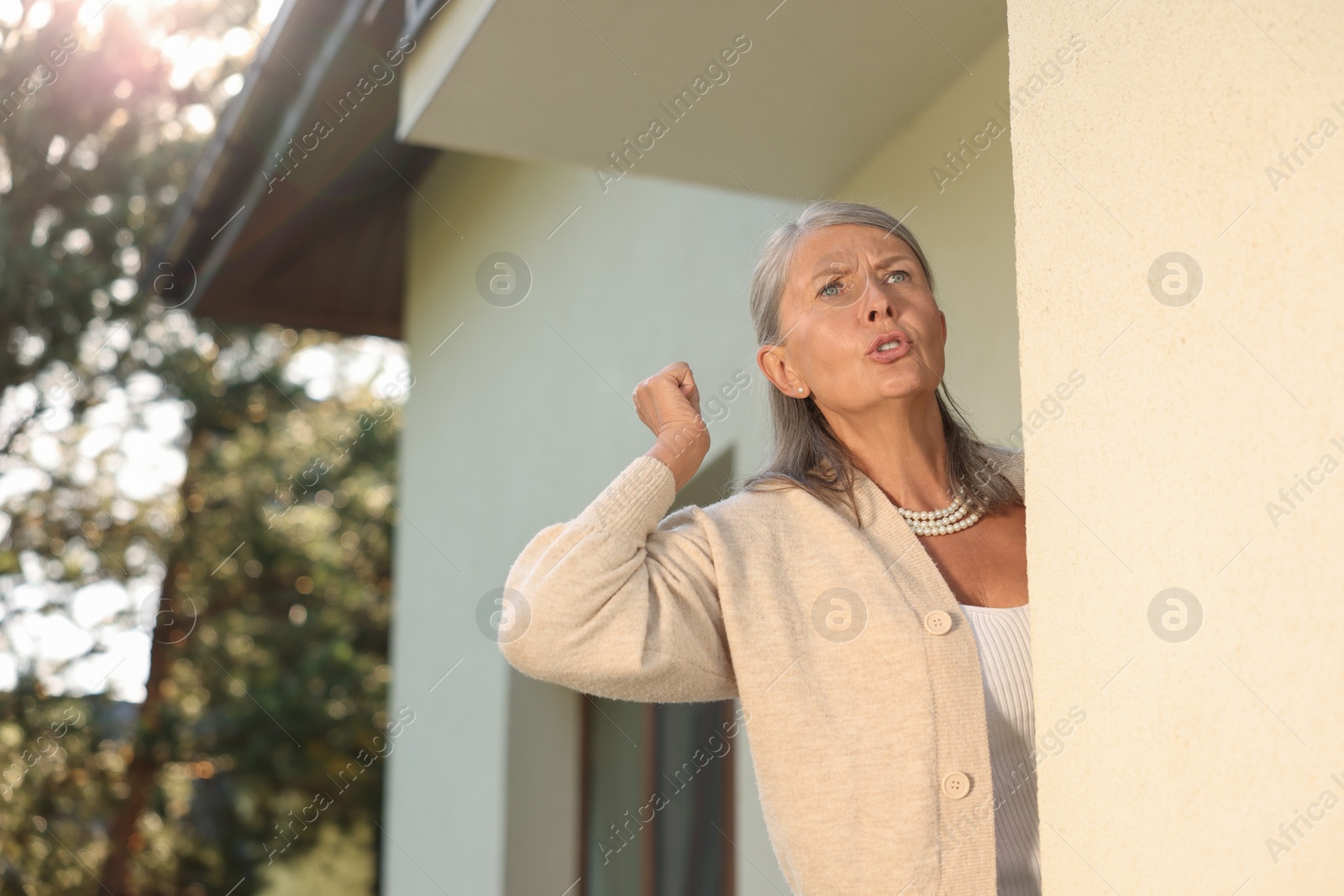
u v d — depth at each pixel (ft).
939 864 4.83
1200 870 3.56
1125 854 3.84
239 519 40.42
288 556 41.98
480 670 19.95
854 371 5.71
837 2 10.05
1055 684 4.19
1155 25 3.99
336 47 15.81
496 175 21.53
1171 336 3.81
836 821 5.00
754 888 13.61
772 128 12.01
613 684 5.37
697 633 5.46
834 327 5.79
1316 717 3.23
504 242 21.01
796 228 6.16
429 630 22.41
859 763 5.02
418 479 23.90
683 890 15.85
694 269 15.39
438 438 23.21
